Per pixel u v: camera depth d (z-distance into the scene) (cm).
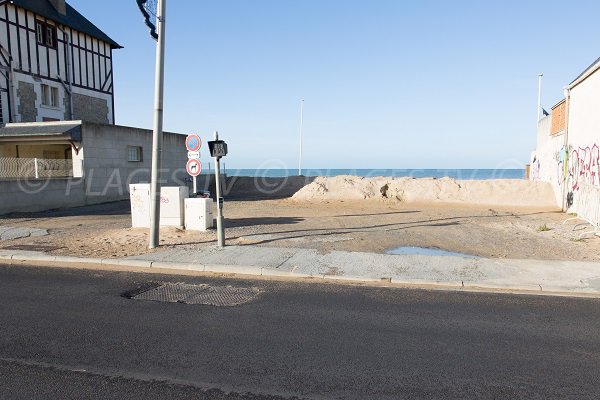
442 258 864
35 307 583
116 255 895
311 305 598
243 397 350
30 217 1570
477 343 465
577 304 609
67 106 2781
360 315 557
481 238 1088
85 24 3002
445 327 514
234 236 1096
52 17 2617
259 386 368
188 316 549
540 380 381
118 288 682
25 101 2472
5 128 2031
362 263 828
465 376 388
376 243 1019
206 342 464
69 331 494
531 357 430
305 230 1201
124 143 2303
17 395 350
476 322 532
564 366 409
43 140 2003
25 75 2473
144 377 383
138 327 509
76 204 1975
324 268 793
